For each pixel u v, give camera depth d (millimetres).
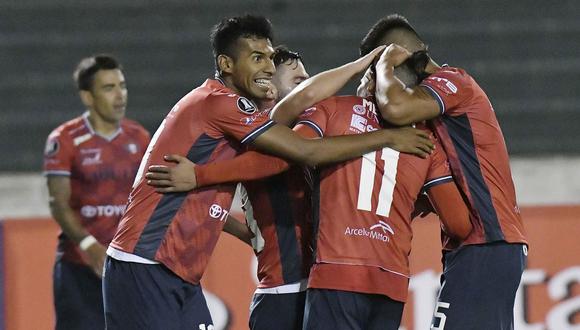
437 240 21484
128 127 20266
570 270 21484
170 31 40594
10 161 37688
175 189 13219
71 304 19453
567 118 38188
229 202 13664
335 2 40812
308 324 13117
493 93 38812
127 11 41000
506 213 13734
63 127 19938
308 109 13531
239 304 21672
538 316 21453
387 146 13141
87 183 19688
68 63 39938
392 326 13328
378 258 13031
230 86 14156
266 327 14336
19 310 21984
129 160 19938
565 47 39844
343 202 13086
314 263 13164
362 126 13445
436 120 13820
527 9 40562
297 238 14109
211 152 13516
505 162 13906
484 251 13641
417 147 13242
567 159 37281
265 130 13117
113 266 13484
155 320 13281
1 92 39125
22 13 40812
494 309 13633
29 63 39844
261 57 13922
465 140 13695
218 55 14070
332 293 12977
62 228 19359
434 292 21406
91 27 40688
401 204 13289
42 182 36750
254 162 13281
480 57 39531
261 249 14352
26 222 22172
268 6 40844
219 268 21703
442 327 13656
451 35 39938
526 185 35469
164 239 13289
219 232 13617
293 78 15039
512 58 39562
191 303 13664
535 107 38344
